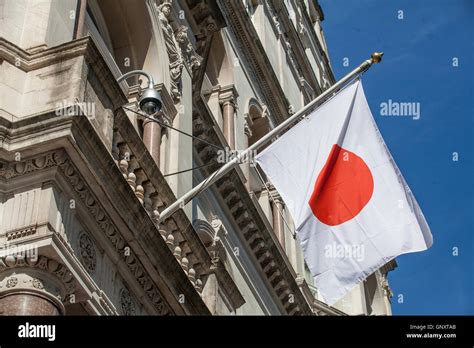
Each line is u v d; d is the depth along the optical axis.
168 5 21.30
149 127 18.25
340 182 15.64
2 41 13.26
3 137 12.01
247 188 25.64
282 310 25.92
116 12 19.94
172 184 18.09
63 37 14.62
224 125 26.47
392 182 15.66
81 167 12.13
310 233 15.16
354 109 16.44
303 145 16.08
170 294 14.00
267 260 25.00
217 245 21.72
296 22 43.75
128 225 13.02
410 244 15.13
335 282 14.84
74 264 11.75
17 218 11.58
